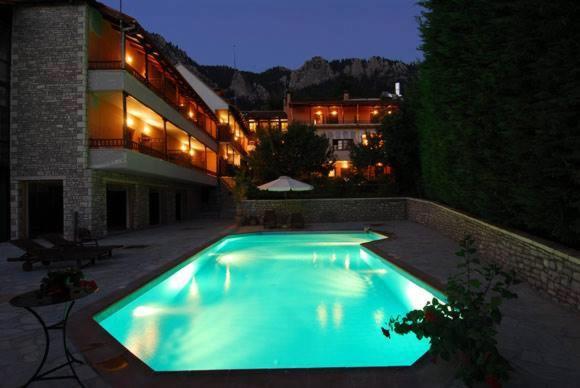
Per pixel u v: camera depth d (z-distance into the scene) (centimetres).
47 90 1388
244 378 306
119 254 971
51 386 296
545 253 532
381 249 964
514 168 627
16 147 1380
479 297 300
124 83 1418
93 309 485
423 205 1557
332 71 19538
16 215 1369
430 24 995
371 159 2266
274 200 1944
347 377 307
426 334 293
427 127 1299
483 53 693
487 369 259
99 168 1401
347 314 588
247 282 811
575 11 433
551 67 464
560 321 430
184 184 2538
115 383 301
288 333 505
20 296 307
